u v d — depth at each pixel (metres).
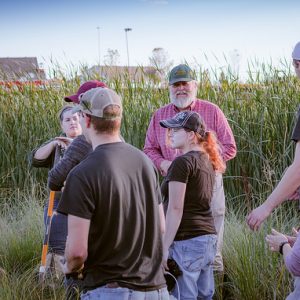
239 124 7.22
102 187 2.92
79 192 2.88
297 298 3.26
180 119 4.21
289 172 3.31
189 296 4.14
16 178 8.27
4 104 8.69
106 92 3.08
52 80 8.80
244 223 5.60
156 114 5.41
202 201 4.15
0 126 8.46
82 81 8.62
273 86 7.39
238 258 4.91
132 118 7.72
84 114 3.11
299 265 3.15
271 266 4.68
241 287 4.75
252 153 6.99
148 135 5.45
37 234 5.91
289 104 7.17
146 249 3.06
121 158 3.04
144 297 2.99
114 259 2.94
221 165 4.26
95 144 3.10
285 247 3.35
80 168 2.94
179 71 5.25
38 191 7.77
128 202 2.99
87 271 2.98
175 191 4.05
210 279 4.36
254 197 6.56
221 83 7.63
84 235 2.87
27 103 8.57
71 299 3.79
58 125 8.38
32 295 4.71
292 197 3.58
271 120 7.15
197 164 4.08
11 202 7.67
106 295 2.91
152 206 3.10
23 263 5.61
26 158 8.21
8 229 6.23
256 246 4.82
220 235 4.98
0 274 5.04
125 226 2.97
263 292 4.73
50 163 5.00
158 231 3.13
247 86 7.60
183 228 4.13
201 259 4.14
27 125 8.48
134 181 3.04
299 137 3.26
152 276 3.04
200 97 7.52
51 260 4.80
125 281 2.93
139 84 8.04
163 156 5.35
